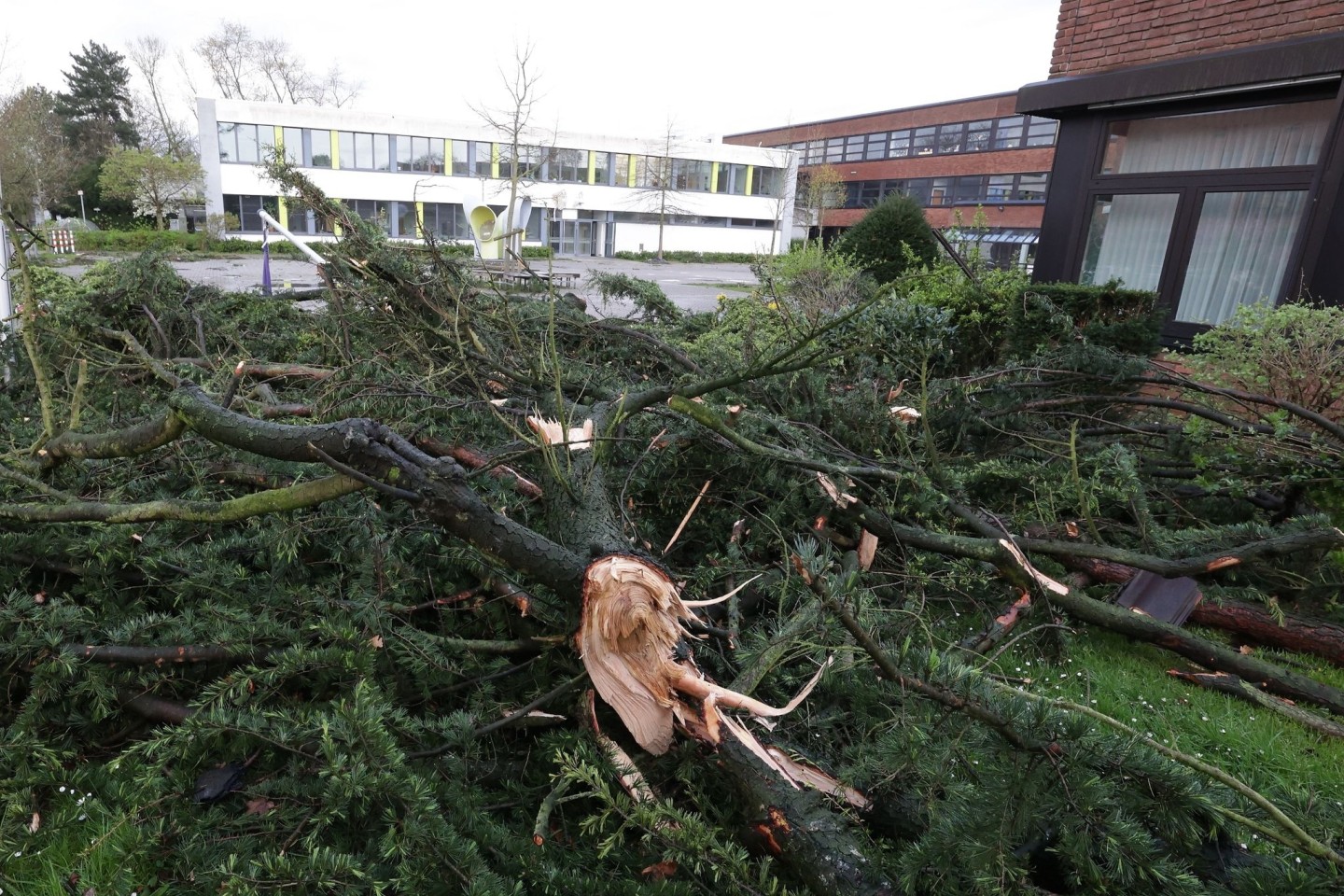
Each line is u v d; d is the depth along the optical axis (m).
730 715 1.80
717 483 3.17
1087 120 7.09
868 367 4.21
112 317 4.43
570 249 40.44
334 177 32.38
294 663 1.94
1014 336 5.83
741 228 45.47
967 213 37.38
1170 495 3.92
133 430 2.17
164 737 1.72
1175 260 6.66
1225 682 2.81
